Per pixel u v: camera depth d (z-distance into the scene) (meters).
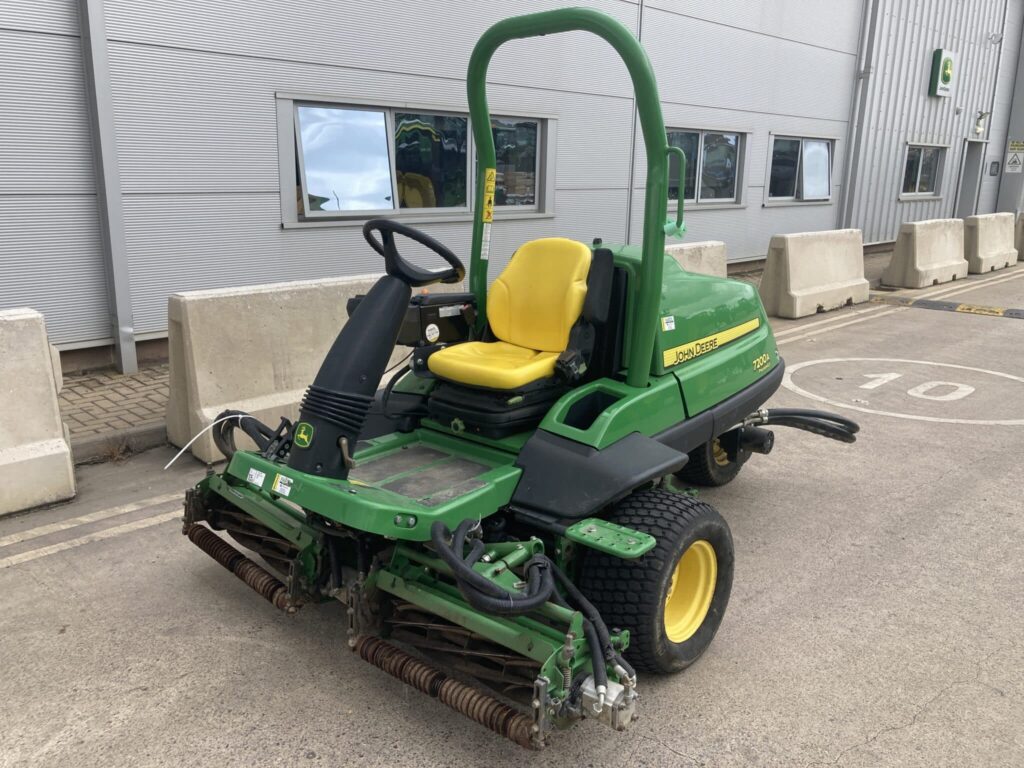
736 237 13.46
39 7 6.04
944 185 18.52
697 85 11.91
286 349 5.33
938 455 5.57
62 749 2.67
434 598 2.73
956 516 4.58
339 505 2.71
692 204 12.46
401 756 2.67
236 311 5.08
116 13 6.29
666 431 3.53
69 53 6.25
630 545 2.70
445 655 2.85
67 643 3.25
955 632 3.42
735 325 4.23
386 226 2.95
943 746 2.74
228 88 7.09
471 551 2.69
